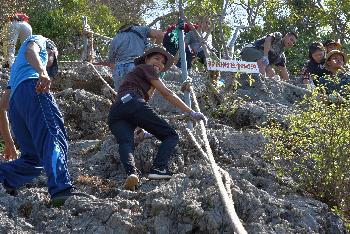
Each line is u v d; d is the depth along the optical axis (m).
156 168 8.37
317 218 7.70
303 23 26.66
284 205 7.64
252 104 11.38
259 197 7.65
